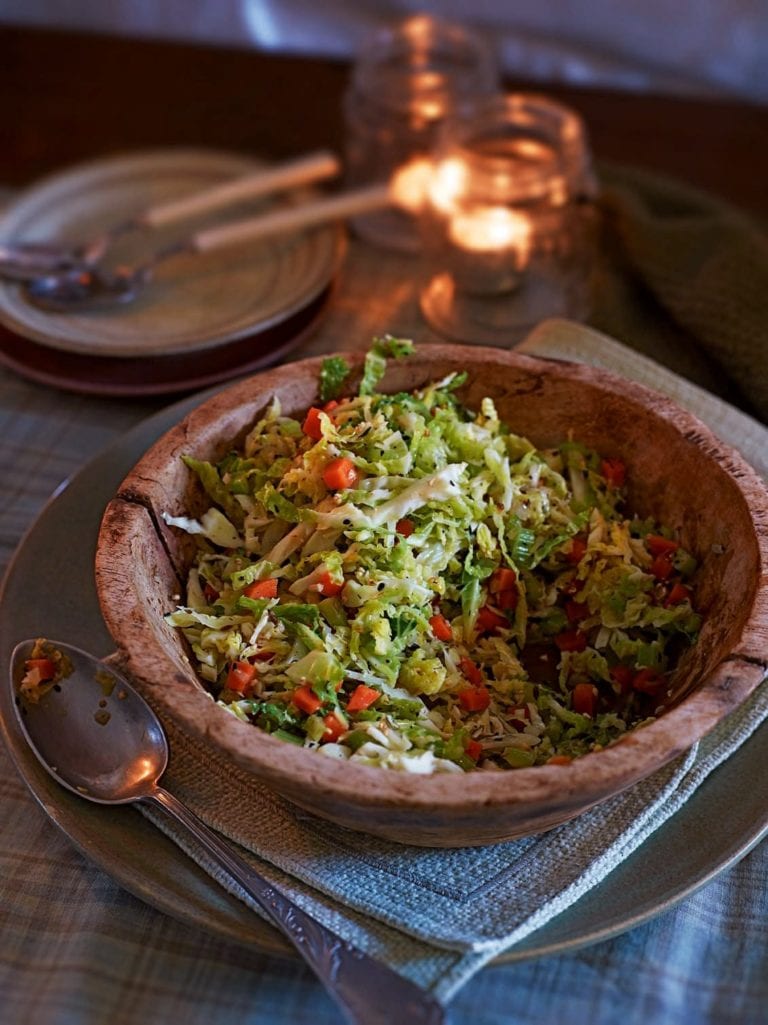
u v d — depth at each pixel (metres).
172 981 0.45
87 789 0.48
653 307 0.73
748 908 0.47
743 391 0.66
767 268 0.69
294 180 0.80
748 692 0.43
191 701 0.43
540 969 0.45
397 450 0.54
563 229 0.73
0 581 0.58
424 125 0.80
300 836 0.47
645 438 0.55
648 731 0.42
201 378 0.67
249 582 0.52
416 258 0.77
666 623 0.52
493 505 0.54
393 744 0.47
